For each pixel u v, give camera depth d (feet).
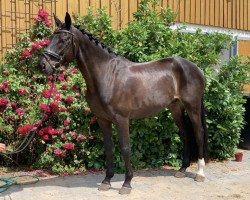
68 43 14.80
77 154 19.35
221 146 22.41
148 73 16.51
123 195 15.57
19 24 21.88
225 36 22.76
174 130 20.51
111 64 15.70
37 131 18.97
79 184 17.03
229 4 34.01
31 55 20.38
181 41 21.75
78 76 19.93
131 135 19.63
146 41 21.18
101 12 21.74
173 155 20.59
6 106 19.16
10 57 20.76
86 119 19.31
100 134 19.34
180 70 17.42
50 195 15.44
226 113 21.83
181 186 16.96
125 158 15.69
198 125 17.78
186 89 17.44
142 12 22.54
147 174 18.88
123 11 26.14
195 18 31.12
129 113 15.87
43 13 21.29
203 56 21.47
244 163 21.66
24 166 19.81
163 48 20.88
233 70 22.15
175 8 29.53
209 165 21.03
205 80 18.80
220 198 15.37
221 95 21.45
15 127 19.42
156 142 20.45
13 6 21.62
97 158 19.56
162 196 15.53
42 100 19.19
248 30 35.86
